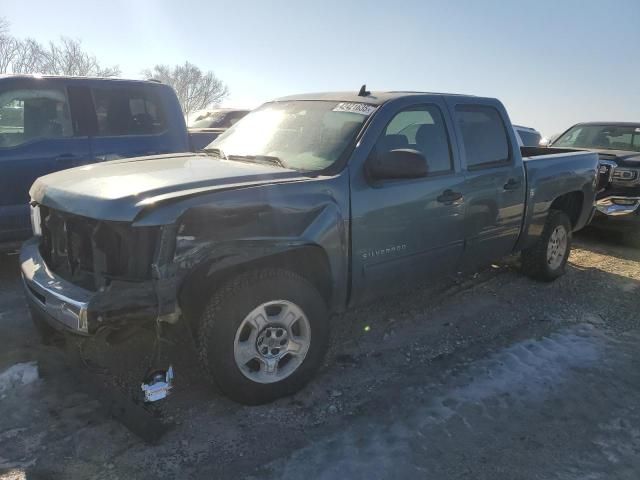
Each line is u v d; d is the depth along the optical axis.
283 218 3.20
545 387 3.58
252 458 2.80
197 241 2.88
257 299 3.08
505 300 5.20
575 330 4.52
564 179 5.52
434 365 3.85
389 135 3.85
